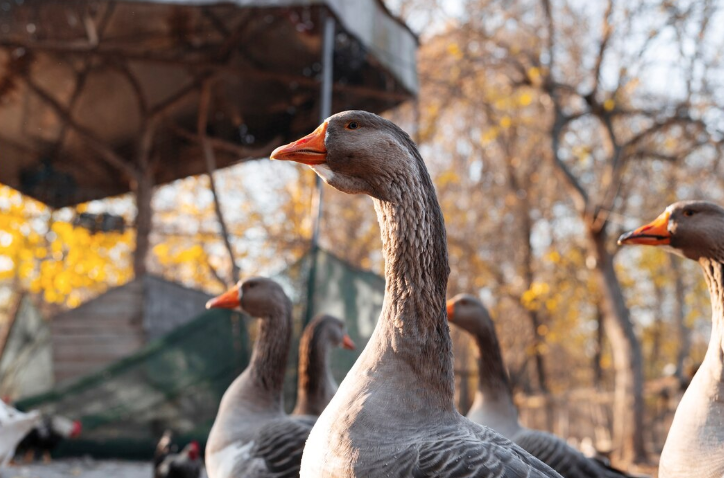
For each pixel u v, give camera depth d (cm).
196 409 1129
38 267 1823
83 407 1146
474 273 2361
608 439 2492
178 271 2036
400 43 1330
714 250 440
